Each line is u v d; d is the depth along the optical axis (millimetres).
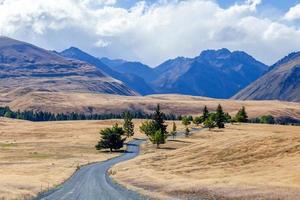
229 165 83438
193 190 54188
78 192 60906
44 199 51750
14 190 59562
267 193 45188
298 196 41656
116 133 179000
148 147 184125
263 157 83562
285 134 99500
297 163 73438
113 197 52531
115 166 115188
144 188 64375
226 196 46344
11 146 184125
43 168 110375
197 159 96188
